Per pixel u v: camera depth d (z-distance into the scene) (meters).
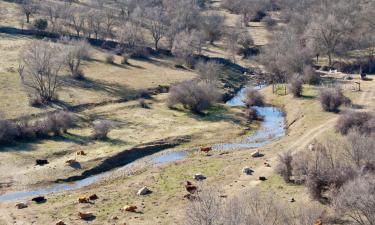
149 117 95.38
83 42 123.25
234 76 132.38
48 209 59.12
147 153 79.62
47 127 83.31
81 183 68.38
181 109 101.44
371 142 60.97
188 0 188.88
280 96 111.06
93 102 99.94
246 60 147.88
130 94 106.88
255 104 107.88
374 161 58.25
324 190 56.91
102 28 151.50
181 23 158.38
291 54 123.75
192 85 101.12
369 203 44.94
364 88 106.94
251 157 75.25
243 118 97.81
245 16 187.62
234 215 42.09
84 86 107.88
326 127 84.44
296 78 110.19
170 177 68.56
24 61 104.31
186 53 135.88
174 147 82.25
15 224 55.19
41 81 97.62
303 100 103.19
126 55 129.50
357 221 46.16
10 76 104.94
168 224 54.09
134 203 60.28
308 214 49.31
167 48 147.38
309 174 57.81
